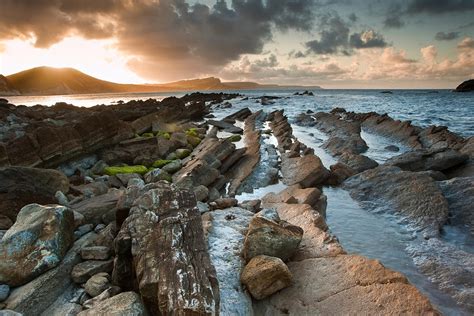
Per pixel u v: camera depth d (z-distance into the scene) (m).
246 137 27.09
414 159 15.60
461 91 147.00
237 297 5.95
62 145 14.77
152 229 6.46
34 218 6.94
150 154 17.81
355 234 10.08
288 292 6.13
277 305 5.95
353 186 14.01
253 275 6.05
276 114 42.59
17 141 13.12
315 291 6.03
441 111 51.50
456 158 15.04
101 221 8.94
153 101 57.97
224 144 17.64
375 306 5.44
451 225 10.24
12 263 6.18
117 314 5.04
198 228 6.64
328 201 13.00
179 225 6.52
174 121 36.41
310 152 19.75
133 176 14.09
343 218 11.31
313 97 112.50
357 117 39.50
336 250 7.18
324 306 5.69
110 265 6.89
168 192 7.62
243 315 5.66
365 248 9.21
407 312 5.21
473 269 7.93
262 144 23.08
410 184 12.27
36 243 6.50
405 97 106.50
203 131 29.39
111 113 18.00
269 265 6.10
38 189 9.74
